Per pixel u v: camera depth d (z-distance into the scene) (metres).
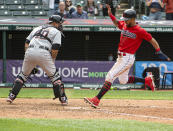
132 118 20.22
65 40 55.69
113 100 31.50
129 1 65.62
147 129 16.52
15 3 61.75
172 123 18.77
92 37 55.91
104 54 56.31
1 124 17.16
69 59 56.09
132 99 32.91
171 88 50.47
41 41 25.27
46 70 25.64
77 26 49.91
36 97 33.00
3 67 49.88
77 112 22.11
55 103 27.61
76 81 50.50
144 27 50.72
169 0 56.78
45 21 53.19
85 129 16.22
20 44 55.16
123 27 24.39
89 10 61.84
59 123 17.77
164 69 51.00
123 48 24.16
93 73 50.69
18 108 23.55
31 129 16.05
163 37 56.53
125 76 25.22
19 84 26.30
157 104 28.42
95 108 24.31
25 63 25.78
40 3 62.31
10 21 51.62
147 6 63.53
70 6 57.16
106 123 17.94
